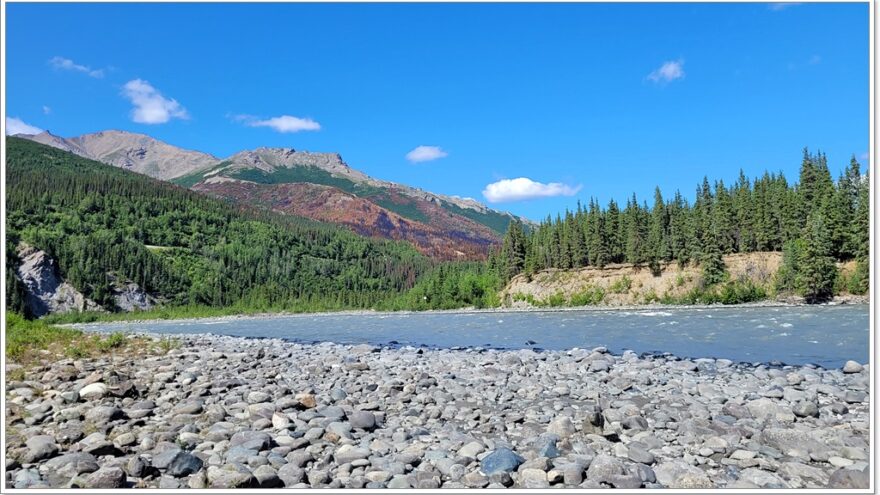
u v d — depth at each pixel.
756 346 24.39
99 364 15.86
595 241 99.56
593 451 7.91
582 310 81.62
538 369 16.88
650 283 89.50
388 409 10.96
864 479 6.22
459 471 6.91
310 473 6.84
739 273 82.69
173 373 14.05
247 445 7.70
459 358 20.45
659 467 7.03
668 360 18.44
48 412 9.33
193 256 186.75
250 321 95.81
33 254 131.25
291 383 14.20
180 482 6.39
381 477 6.70
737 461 7.25
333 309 136.75
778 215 85.06
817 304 65.75
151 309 140.00
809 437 7.75
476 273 126.38
